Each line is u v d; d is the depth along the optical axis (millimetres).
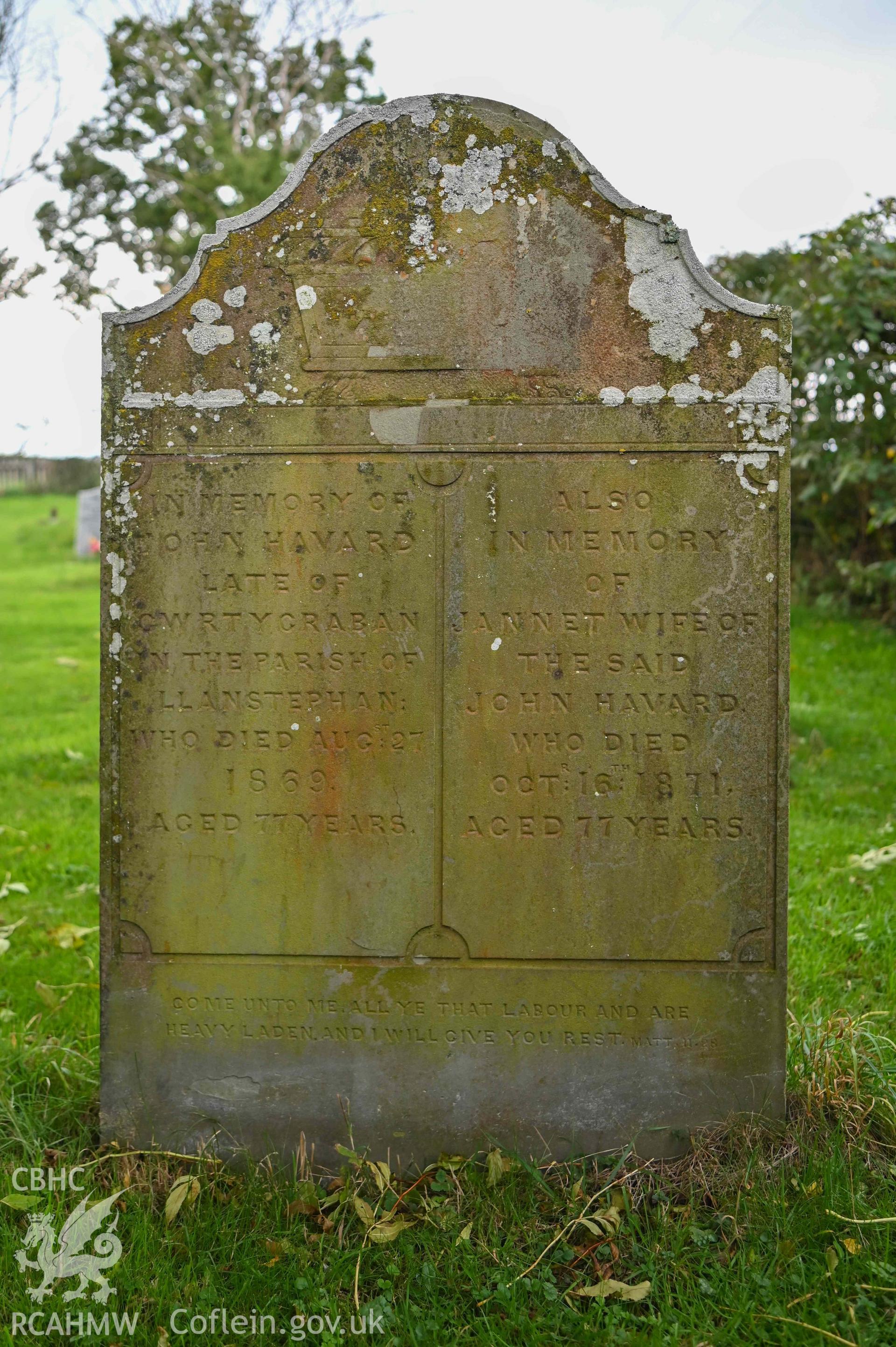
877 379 9977
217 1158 3256
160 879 3248
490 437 3180
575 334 3166
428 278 3172
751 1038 3207
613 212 3143
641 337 3154
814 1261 2705
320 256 3176
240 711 3223
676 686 3184
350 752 3225
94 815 6520
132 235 19344
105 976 3258
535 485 3178
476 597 3193
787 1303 2594
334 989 3246
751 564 3156
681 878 3205
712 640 3174
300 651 3215
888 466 9727
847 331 9844
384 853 3229
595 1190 3047
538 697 3199
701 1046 3215
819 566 11758
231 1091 3260
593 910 3221
